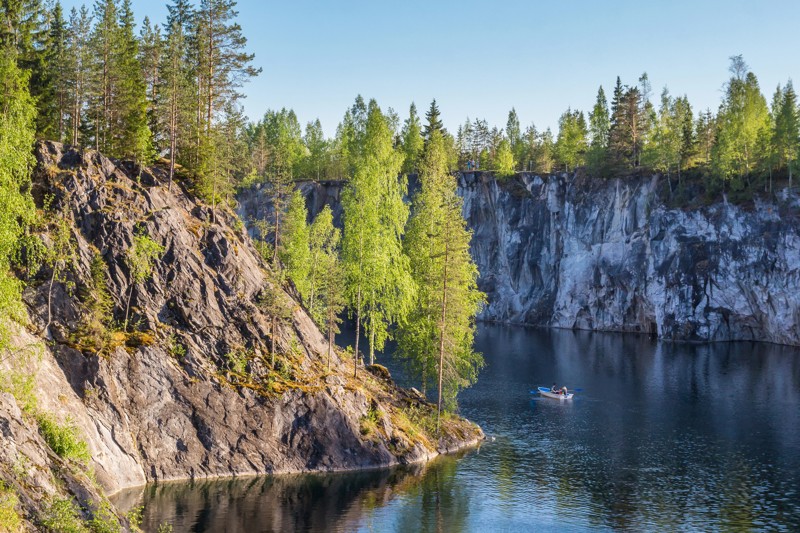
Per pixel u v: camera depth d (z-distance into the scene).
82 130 60.69
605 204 148.12
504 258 166.62
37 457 28.64
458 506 41.53
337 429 48.84
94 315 45.12
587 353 111.56
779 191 123.88
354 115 152.25
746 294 126.19
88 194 49.31
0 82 36.50
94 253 47.47
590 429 62.44
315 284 71.31
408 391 61.31
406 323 61.84
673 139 136.75
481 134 183.00
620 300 144.88
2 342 33.84
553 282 158.38
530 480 47.25
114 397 43.31
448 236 57.34
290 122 173.38
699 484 47.03
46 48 60.44
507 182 166.88
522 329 150.50
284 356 51.00
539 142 187.88
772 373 92.94
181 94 56.94
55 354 42.62
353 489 44.00
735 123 132.25
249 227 138.38
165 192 53.91
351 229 62.38
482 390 80.19
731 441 58.69
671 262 132.50
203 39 60.97
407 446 51.25
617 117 146.88
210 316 49.38
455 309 57.53
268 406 47.16
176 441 44.88
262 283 53.72
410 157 150.00
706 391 80.50
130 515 34.72
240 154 73.50
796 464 51.97
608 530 38.44
